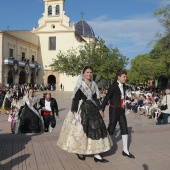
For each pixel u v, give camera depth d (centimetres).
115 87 543
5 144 647
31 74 4778
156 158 539
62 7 5078
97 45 3544
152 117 1532
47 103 828
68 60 3594
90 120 491
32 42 4897
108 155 556
